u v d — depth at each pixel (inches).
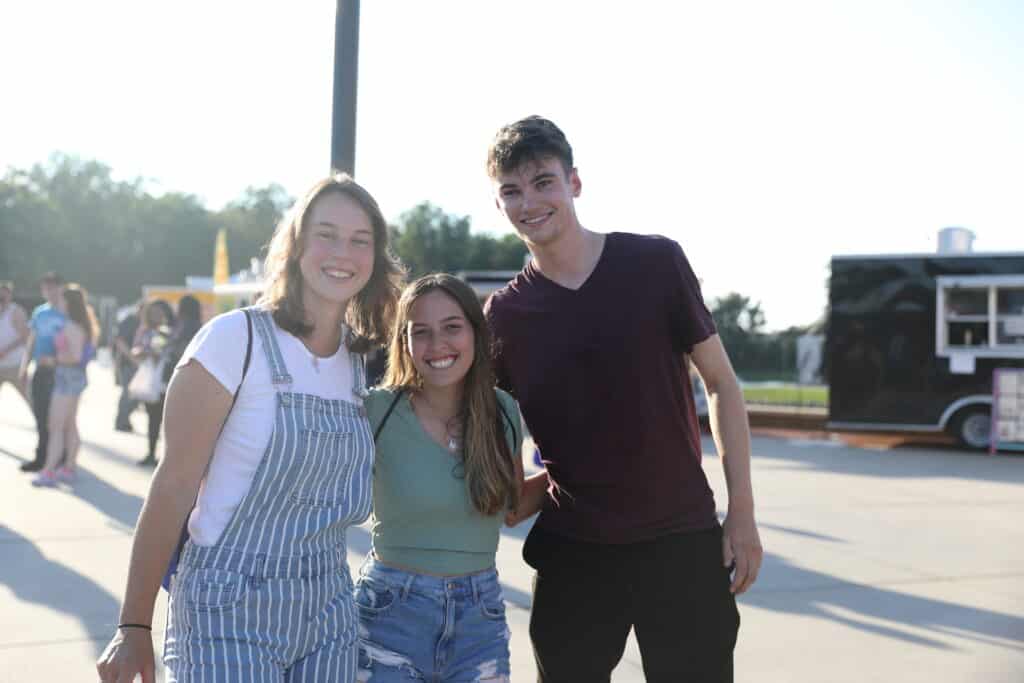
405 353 111.8
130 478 366.0
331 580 93.0
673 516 106.7
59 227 3002.0
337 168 191.6
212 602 86.0
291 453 88.2
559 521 110.8
